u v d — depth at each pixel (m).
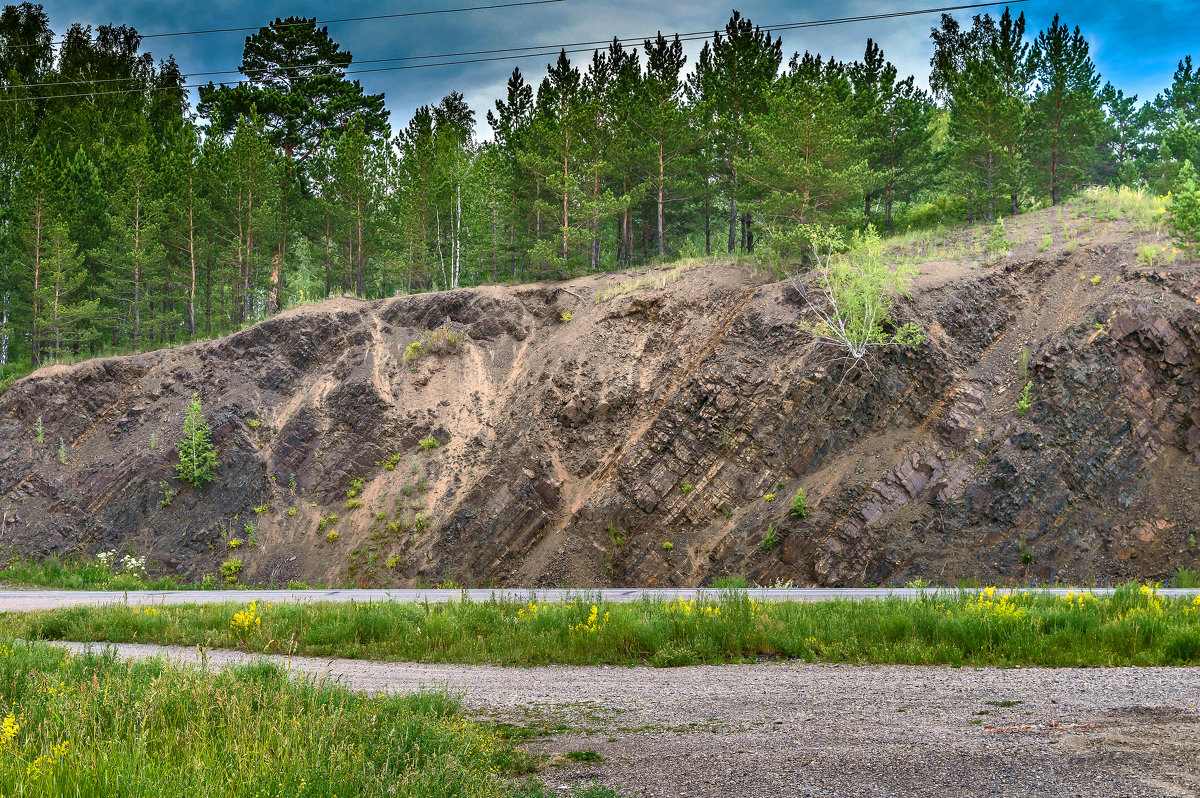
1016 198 41.16
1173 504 23.16
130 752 5.37
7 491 33.47
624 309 33.88
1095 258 30.64
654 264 40.66
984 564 22.55
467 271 54.19
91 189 49.25
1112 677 9.29
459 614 14.66
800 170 35.25
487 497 27.92
